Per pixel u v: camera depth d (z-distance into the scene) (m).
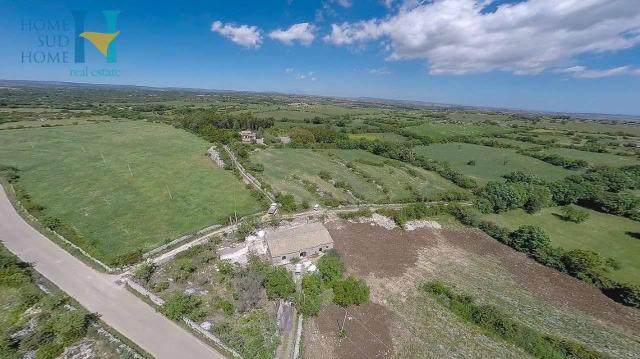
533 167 122.25
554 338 42.97
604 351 41.69
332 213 72.12
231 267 49.53
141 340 35.03
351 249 60.62
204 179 84.06
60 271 45.25
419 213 75.50
